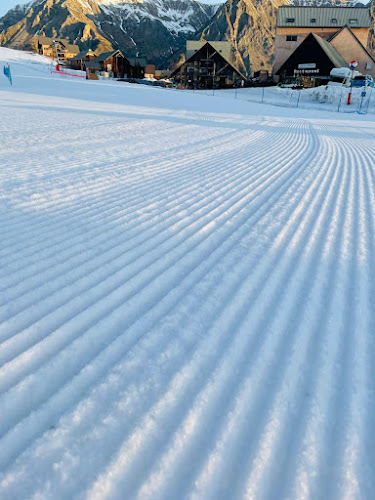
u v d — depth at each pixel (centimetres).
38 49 10575
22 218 346
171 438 134
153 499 113
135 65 8094
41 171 517
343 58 5300
